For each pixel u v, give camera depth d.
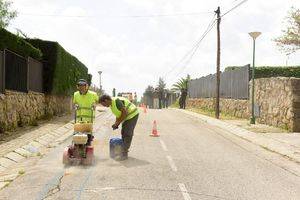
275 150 14.18
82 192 8.16
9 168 10.66
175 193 8.21
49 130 17.33
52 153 12.65
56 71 23.20
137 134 18.16
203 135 18.41
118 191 8.26
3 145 13.04
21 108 17.72
